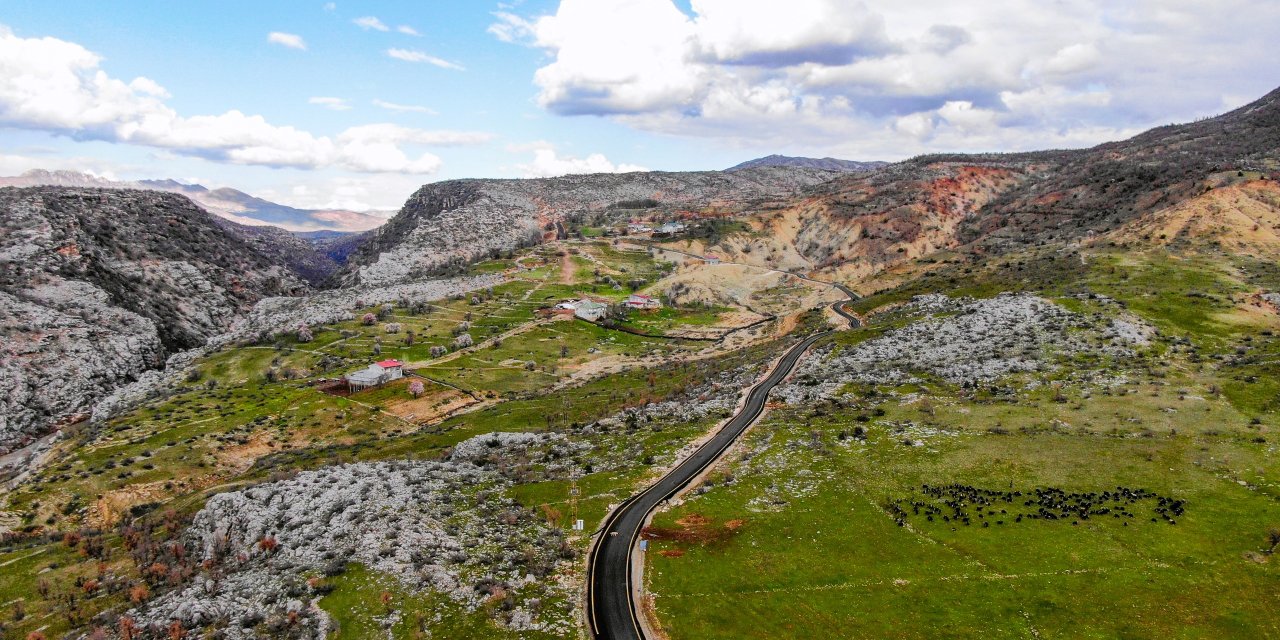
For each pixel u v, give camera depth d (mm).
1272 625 61312
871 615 66562
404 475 107062
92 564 97562
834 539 81000
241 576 80250
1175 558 71688
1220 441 94500
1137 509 81312
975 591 69250
